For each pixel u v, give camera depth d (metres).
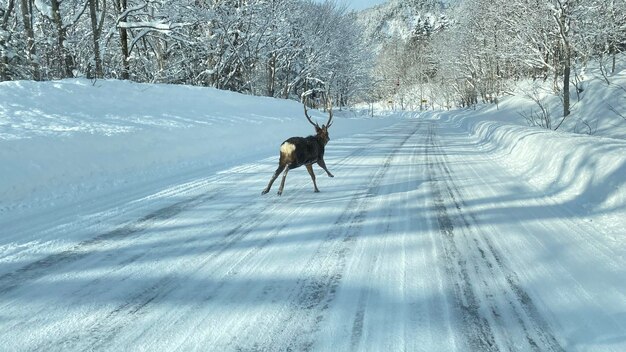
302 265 3.90
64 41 17.36
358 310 3.07
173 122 12.35
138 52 25.50
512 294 3.32
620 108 21.28
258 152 12.07
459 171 9.28
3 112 9.90
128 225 5.05
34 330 2.74
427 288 3.43
